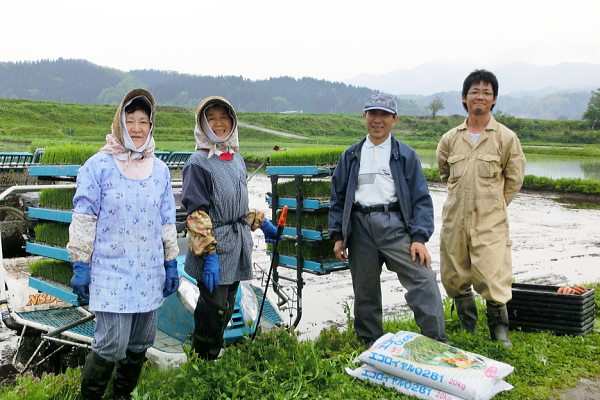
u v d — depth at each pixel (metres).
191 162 3.88
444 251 4.88
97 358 3.27
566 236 13.02
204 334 3.96
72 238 3.14
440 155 5.04
